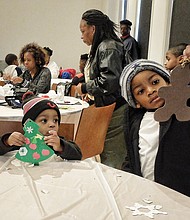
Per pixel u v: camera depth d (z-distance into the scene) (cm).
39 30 790
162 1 379
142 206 98
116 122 259
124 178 121
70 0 779
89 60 283
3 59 791
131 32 556
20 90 287
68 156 141
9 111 239
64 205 97
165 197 106
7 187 108
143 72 141
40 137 135
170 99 81
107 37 268
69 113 249
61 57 802
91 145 241
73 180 117
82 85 276
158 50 390
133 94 146
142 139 148
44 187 110
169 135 136
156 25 396
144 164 147
